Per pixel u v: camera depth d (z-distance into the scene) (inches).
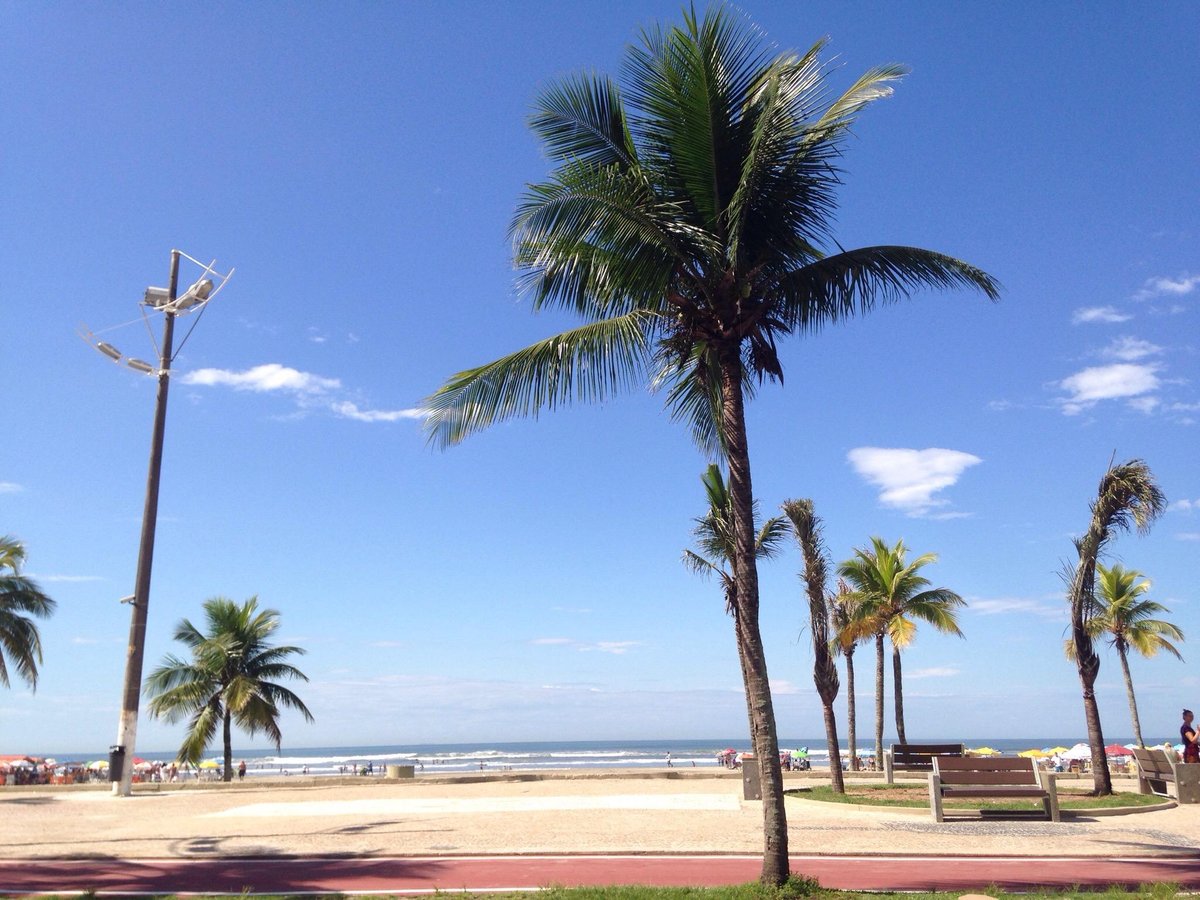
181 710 1354.6
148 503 793.6
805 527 795.4
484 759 4461.1
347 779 939.3
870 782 954.1
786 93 367.2
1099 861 419.8
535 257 382.6
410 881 377.1
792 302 406.0
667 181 386.3
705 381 432.1
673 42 360.2
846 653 1220.5
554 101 391.5
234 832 536.7
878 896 323.9
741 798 720.3
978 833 509.7
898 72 362.9
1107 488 730.2
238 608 1423.5
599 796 758.5
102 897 347.3
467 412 410.3
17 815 636.1
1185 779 677.3
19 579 1093.1
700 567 749.3
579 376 403.5
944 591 1214.3
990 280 396.8
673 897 319.0
